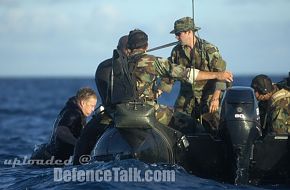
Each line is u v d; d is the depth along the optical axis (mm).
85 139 26766
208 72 26641
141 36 25734
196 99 28297
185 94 28703
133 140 23953
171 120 26578
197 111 28219
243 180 23484
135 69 25438
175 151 24906
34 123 79125
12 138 55906
